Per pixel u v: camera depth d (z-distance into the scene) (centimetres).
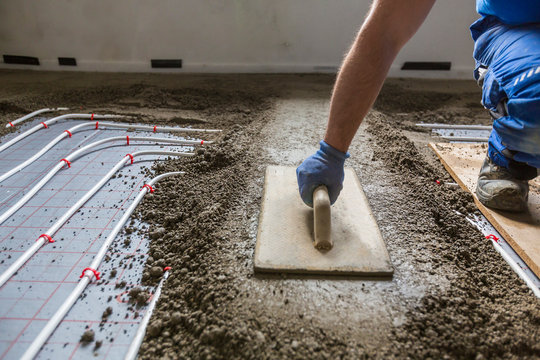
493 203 176
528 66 140
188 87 407
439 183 211
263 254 142
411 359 108
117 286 141
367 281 136
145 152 242
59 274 147
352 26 447
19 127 295
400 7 117
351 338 114
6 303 133
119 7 442
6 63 485
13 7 446
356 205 174
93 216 182
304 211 167
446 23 431
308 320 119
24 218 181
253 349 110
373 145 255
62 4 442
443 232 168
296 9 440
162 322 124
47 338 119
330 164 146
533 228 165
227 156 228
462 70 455
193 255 152
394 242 158
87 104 352
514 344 114
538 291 135
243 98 375
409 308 125
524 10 151
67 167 229
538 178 205
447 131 305
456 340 114
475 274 144
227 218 172
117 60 477
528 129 140
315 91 400
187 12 444
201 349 113
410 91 404
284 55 471
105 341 120
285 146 251
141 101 362
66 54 475
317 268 136
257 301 126
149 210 186
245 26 452
